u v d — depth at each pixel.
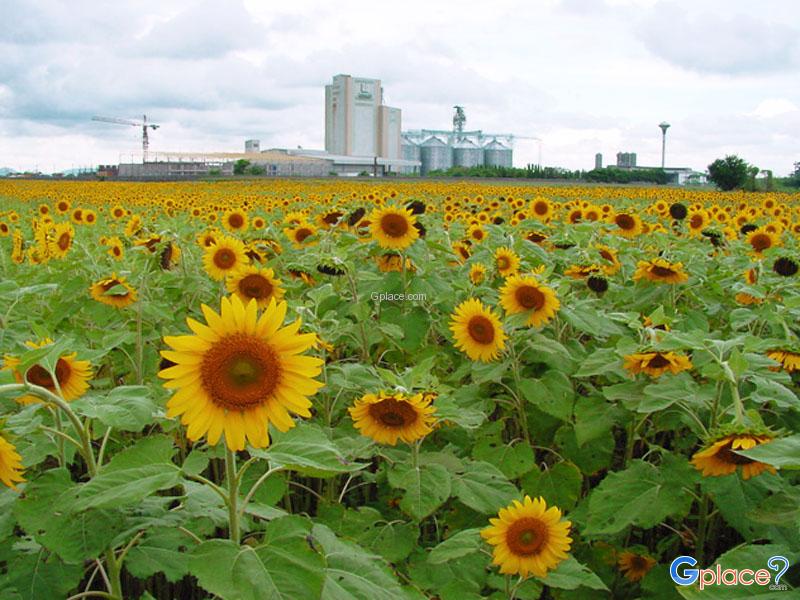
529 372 5.43
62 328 6.69
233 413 2.53
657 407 3.99
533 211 14.67
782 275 7.71
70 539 2.63
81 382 3.51
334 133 180.88
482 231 11.34
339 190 47.56
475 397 5.29
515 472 4.63
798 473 4.36
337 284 7.60
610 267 7.96
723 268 8.28
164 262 8.05
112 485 2.50
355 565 2.67
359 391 4.81
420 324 6.48
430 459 4.18
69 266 7.48
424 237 8.85
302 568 2.42
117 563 2.95
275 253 9.46
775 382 4.03
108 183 63.88
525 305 5.32
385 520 4.38
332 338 5.28
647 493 3.90
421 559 3.97
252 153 153.75
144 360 6.06
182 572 2.96
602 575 4.39
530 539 3.31
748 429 3.38
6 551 2.97
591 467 4.88
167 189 51.62
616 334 5.95
